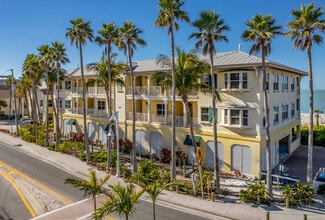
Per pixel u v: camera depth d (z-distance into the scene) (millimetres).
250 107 22844
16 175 23781
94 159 27219
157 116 30469
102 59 28125
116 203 10781
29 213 16125
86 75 38219
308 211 15953
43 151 33125
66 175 23641
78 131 41375
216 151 19062
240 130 23484
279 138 27312
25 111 74500
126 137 33125
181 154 26656
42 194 18922
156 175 20797
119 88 33719
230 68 23578
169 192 19016
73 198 18188
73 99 43188
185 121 27266
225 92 24156
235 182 21828
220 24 18641
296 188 17578
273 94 25766
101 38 25562
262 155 23016
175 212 16078
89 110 39281
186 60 20109
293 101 32656
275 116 26531
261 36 16906
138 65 33594
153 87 29953
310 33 18578
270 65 22422
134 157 23594
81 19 26797
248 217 15234
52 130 46469
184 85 20031
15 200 18156
